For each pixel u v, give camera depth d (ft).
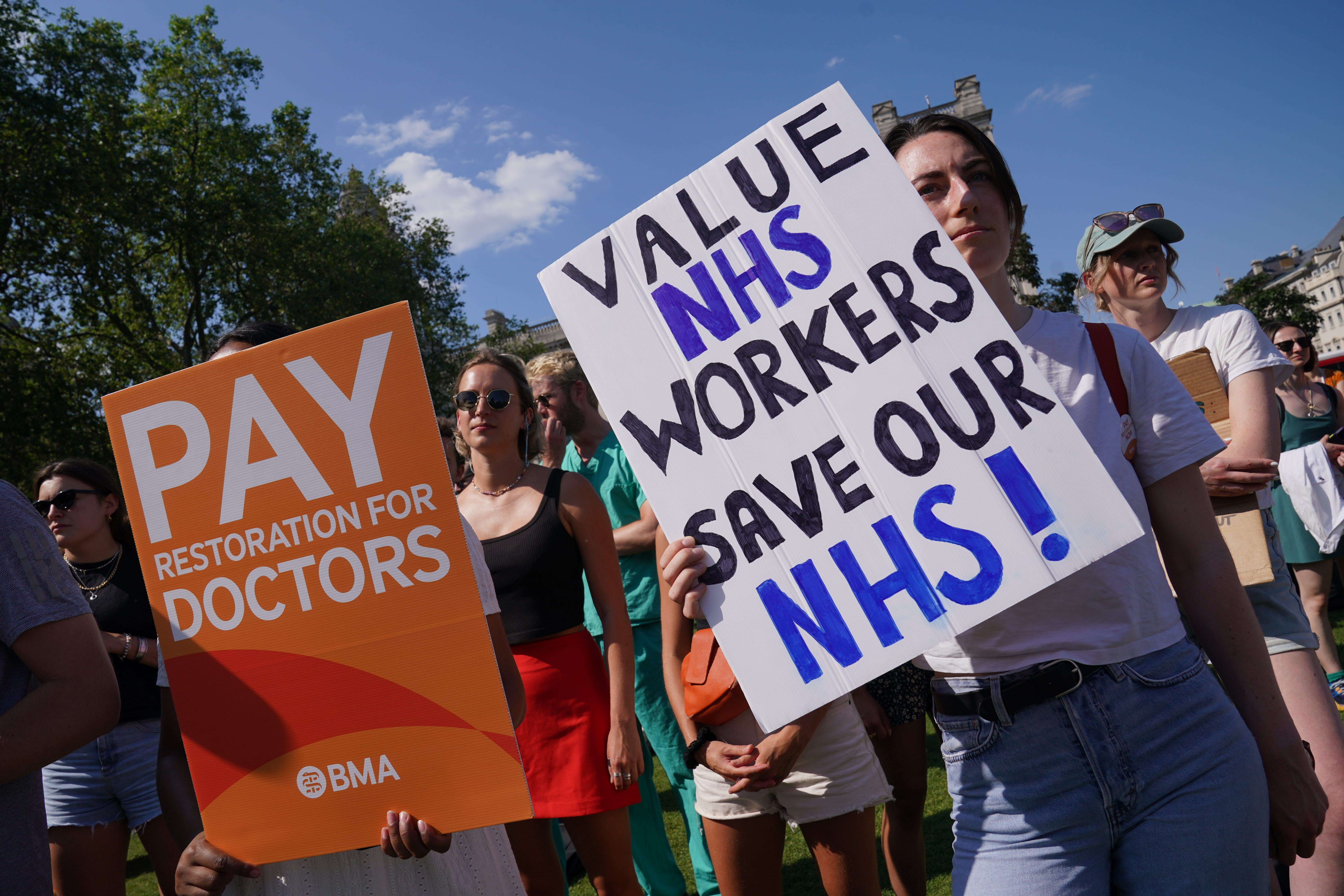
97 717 4.49
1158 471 4.74
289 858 4.80
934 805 12.80
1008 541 4.39
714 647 6.41
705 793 6.73
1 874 4.37
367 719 4.74
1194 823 4.23
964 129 5.07
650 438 5.06
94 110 68.69
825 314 4.85
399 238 101.96
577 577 8.02
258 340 5.48
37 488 10.04
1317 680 7.00
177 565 5.04
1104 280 8.52
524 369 8.86
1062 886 4.34
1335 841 6.61
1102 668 4.42
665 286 5.16
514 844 7.50
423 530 4.73
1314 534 14.73
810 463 4.78
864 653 4.56
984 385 4.53
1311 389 17.24
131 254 74.23
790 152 5.02
